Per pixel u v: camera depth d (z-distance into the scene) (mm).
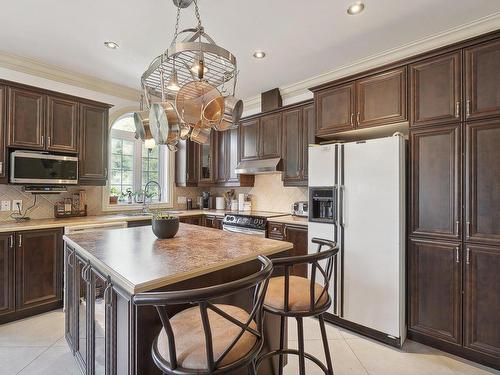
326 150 2734
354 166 2531
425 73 2336
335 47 2760
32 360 2059
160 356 1046
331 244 1677
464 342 2113
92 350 1545
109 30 2482
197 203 5043
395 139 2307
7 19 2320
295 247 3232
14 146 2766
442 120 2232
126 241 1892
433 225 2264
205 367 976
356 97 2766
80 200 3480
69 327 2098
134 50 2844
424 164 2318
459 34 2441
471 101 2100
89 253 1567
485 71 2049
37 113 2922
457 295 2145
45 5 2135
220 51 1547
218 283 1491
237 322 1039
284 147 3738
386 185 2344
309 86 3613
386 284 2332
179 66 1936
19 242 2625
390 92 2533
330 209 2760
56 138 3059
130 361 1178
